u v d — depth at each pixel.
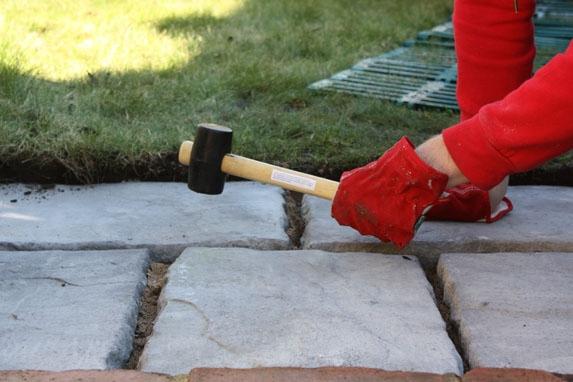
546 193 2.93
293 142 3.14
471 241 2.48
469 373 1.74
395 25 5.68
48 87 3.55
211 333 1.94
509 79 2.45
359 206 2.17
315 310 2.06
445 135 2.02
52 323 1.98
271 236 2.50
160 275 2.35
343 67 4.43
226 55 4.42
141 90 3.65
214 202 2.77
